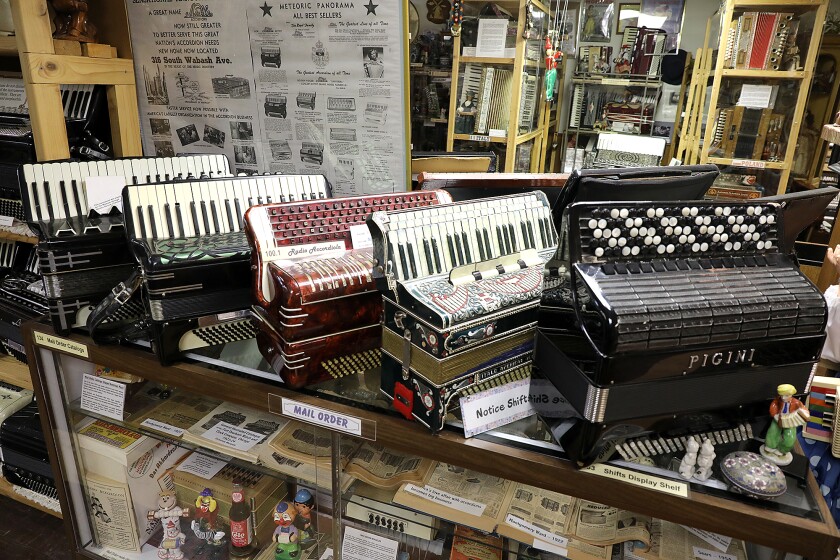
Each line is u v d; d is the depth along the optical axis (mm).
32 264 2279
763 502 992
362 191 1838
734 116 2930
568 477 1071
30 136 1823
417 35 2719
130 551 1842
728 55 2879
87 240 1413
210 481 1696
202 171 1642
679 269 1042
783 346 1016
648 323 931
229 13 1769
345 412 1203
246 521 1691
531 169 3021
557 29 3012
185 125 1991
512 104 2578
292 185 1511
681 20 3070
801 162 2973
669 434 1050
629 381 961
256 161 1940
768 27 2764
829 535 929
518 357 1176
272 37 1746
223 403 1709
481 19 2562
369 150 1772
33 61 1698
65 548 2109
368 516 1415
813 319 1013
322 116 1787
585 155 3273
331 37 1673
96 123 2012
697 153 3080
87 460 1775
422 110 2830
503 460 1104
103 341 1441
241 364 1385
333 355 1252
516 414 1206
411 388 1147
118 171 1541
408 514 1371
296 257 1247
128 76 1977
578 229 1020
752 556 1145
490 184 1487
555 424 1116
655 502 1027
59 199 1468
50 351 1604
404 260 1107
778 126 2877
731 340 983
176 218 1368
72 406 1714
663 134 3275
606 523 1289
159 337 1329
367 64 1665
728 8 2779
